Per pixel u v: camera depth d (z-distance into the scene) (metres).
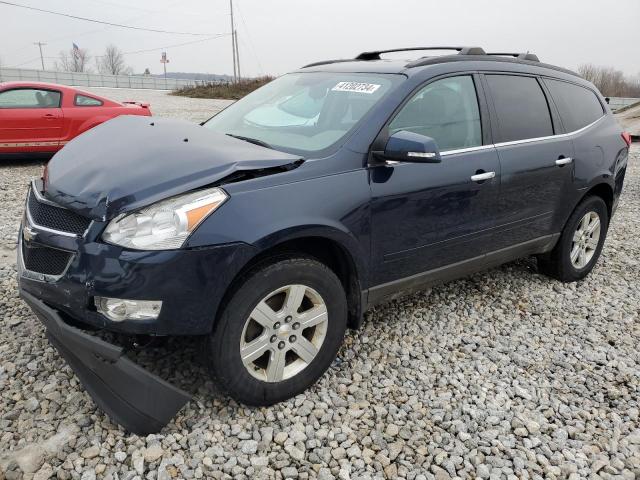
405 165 3.01
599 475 2.42
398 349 3.33
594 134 4.41
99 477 2.22
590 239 4.63
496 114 3.62
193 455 2.36
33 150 9.23
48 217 2.49
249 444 2.44
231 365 2.48
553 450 2.57
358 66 3.61
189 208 2.29
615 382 3.15
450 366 3.20
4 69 47.75
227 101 32.31
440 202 3.18
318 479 2.30
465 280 4.47
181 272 2.24
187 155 2.57
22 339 3.15
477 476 2.38
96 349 2.28
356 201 2.77
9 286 3.85
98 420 2.52
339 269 2.98
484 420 2.74
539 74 4.10
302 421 2.63
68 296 2.33
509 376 3.14
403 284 3.21
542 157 3.83
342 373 3.04
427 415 2.75
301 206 2.56
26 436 2.40
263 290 2.48
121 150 2.71
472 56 3.64
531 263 4.95
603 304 4.20
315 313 2.72
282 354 2.65
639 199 8.09
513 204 3.69
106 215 2.28
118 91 39.25
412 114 3.14
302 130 3.16
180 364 2.95
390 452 2.48
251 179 2.51
